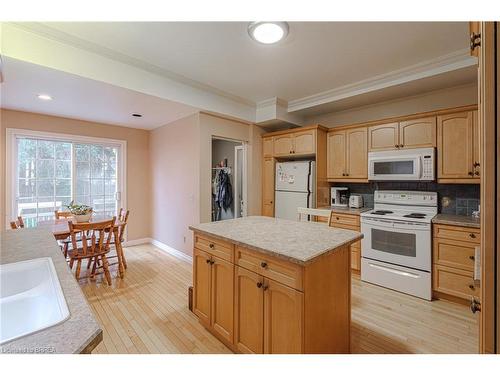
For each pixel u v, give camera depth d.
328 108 3.76
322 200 3.68
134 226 4.58
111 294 2.66
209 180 3.59
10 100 2.92
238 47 2.24
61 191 3.79
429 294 2.51
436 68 2.55
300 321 1.28
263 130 4.31
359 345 1.84
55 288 0.93
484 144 0.55
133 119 3.87
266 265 1.45
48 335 0.64
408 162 2.89
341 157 3.58
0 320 0.93
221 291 1.79
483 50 0.56
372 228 2.91
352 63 2.55
